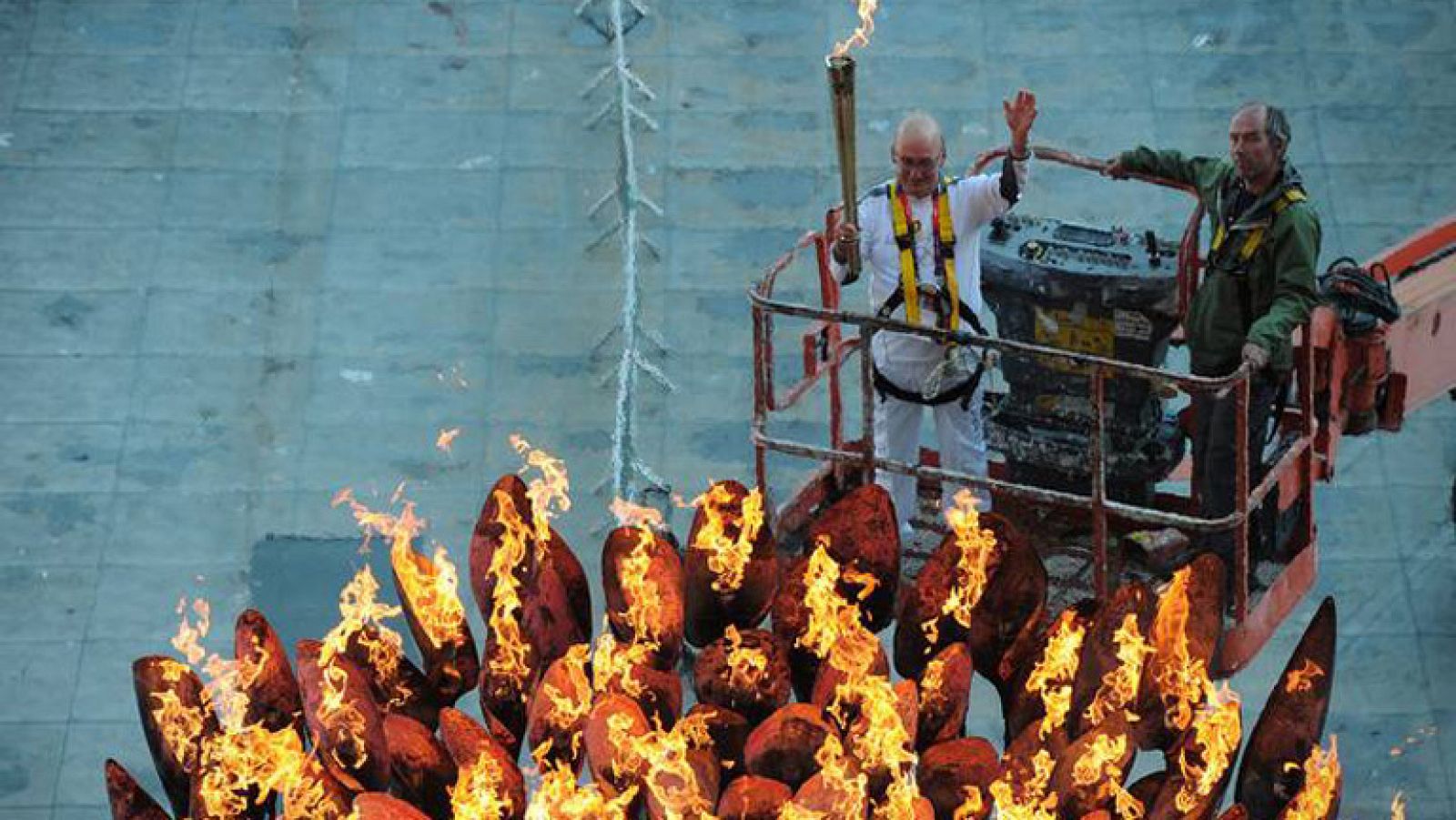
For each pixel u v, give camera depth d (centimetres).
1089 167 3162
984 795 2856
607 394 5016
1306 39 5747
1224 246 3069
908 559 3272
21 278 5272
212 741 2902
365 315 5191
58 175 5497
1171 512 3331
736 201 5412
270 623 4562
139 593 4634
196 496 4825
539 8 5909
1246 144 3009
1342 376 3425
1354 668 4422
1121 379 3234
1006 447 3316
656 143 5531
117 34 5831
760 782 2783
